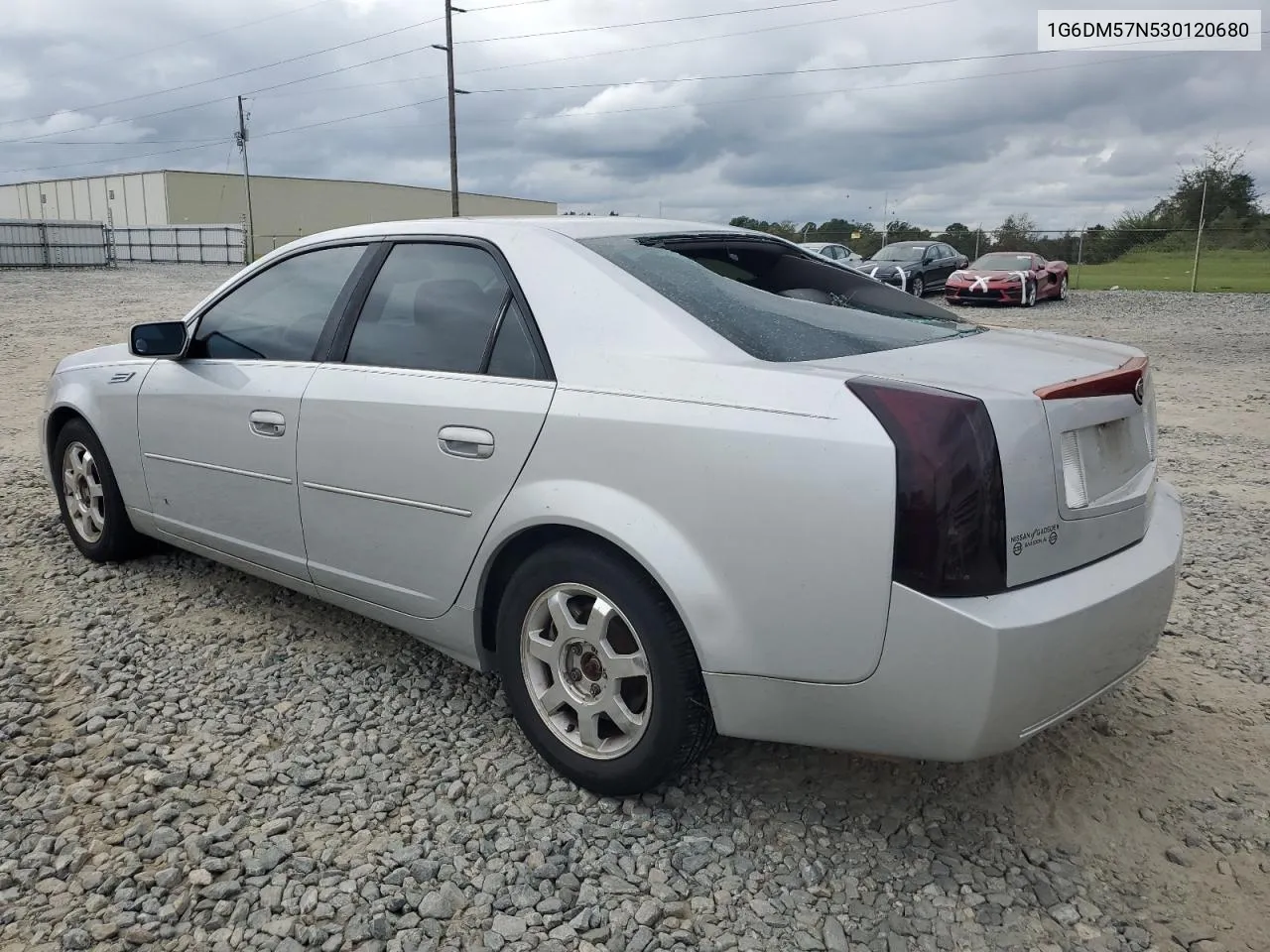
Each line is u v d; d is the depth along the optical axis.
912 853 2.64
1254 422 8.97
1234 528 5.60
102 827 2.69
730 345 2.64
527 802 2.83
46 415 4.79
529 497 2.78
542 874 2.52
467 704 3.41
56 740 3.13
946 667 2.23
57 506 5.75
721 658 2.47
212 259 52.62
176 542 4.26
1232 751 3.17
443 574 3.10
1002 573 2.26
